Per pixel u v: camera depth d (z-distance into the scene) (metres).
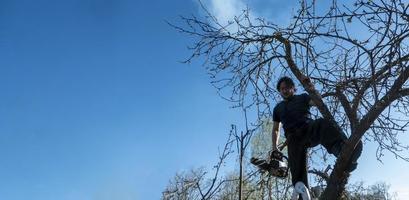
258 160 5.70
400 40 5.10
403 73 4.85
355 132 4.80
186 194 4.81
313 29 5.69
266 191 6.05
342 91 5.78
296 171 5.68
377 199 6.53
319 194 5.73
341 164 4.93
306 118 5.72
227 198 5.20
